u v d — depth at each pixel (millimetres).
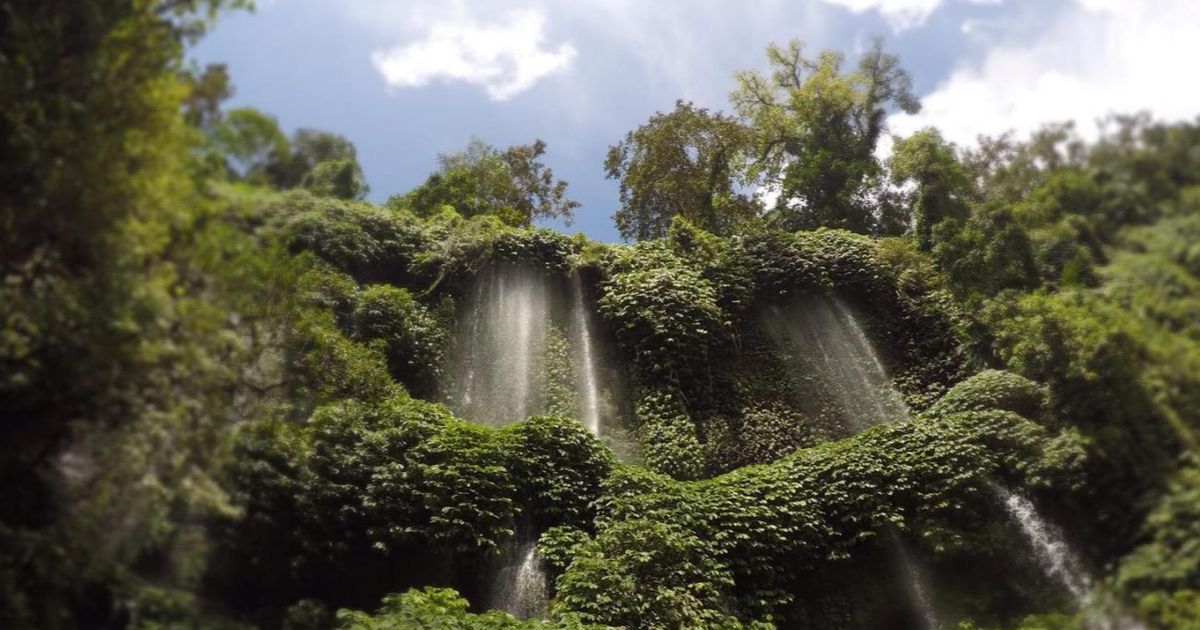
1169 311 6988
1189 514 6805
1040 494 10609
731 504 11922
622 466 12750
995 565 10914
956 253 14930
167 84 5680
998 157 11484
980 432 11805
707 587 10508
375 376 11883
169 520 6117
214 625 6438
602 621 9820
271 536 8977
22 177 5340
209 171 5883
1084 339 9102
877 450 12406
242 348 7070
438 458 11406
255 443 8766
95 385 5414
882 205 23078
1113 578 7668
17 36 5348
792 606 11336
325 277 13141
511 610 10766
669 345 16250
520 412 15773
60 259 5465
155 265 5617
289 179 6801
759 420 15898
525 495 11734
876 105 25297
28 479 5457
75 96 5484
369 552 10203
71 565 5336
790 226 24219
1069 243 8484
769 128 26344
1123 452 8320
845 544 11680
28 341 5328
